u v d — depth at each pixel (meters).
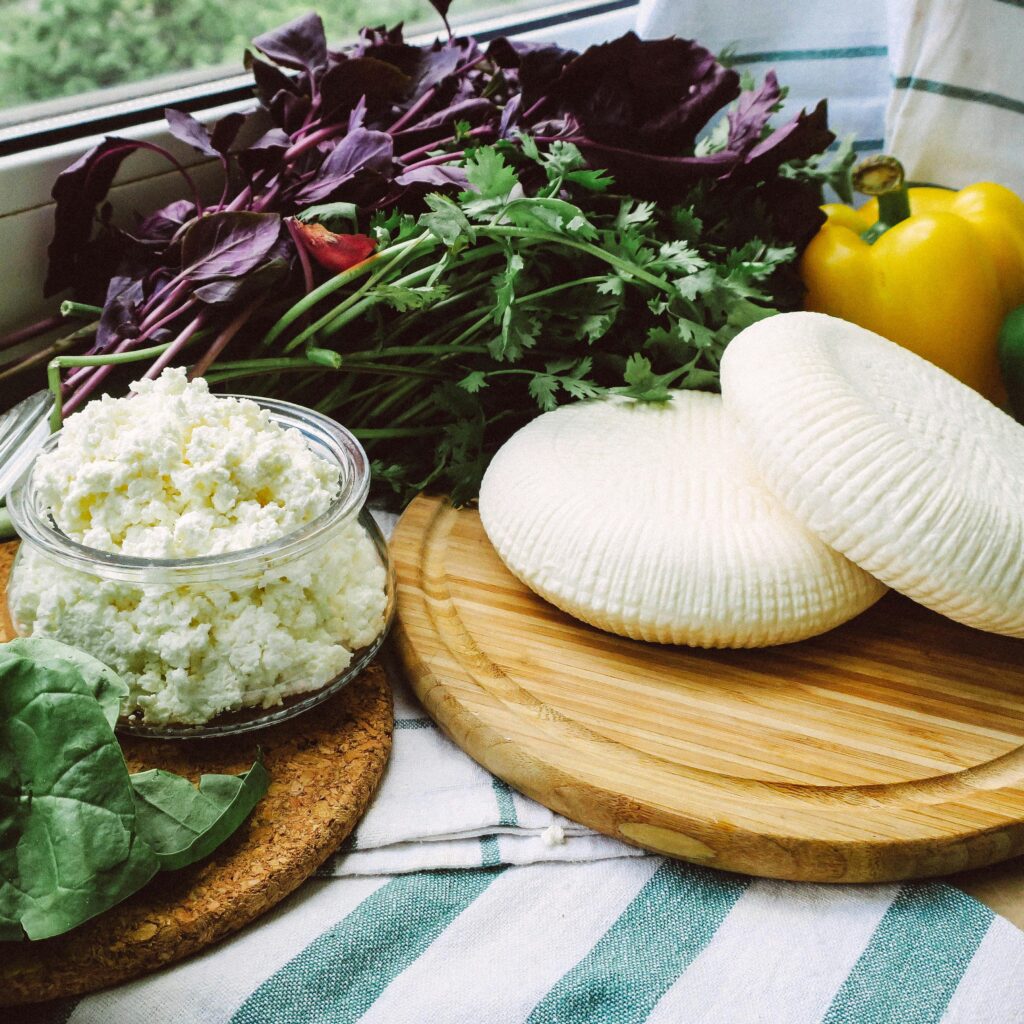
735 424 0.71
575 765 0.60
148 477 0.58
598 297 0.83
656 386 0.82
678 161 0.85
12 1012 0.50
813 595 0.66
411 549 0.80
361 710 0.65
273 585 0.59
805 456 0.65
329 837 0.56
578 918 0.55
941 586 0.63
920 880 0.58
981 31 0.95
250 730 0.60
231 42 1.00
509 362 0.87
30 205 0.85
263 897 0.53
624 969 0.52
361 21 1.10
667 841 0.58
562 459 0.74
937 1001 0.51
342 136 0.86
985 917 0.55
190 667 0.58
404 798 0.61
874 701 0.67
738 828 0.56
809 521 0.66
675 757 0.62
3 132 0.86
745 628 0.66
